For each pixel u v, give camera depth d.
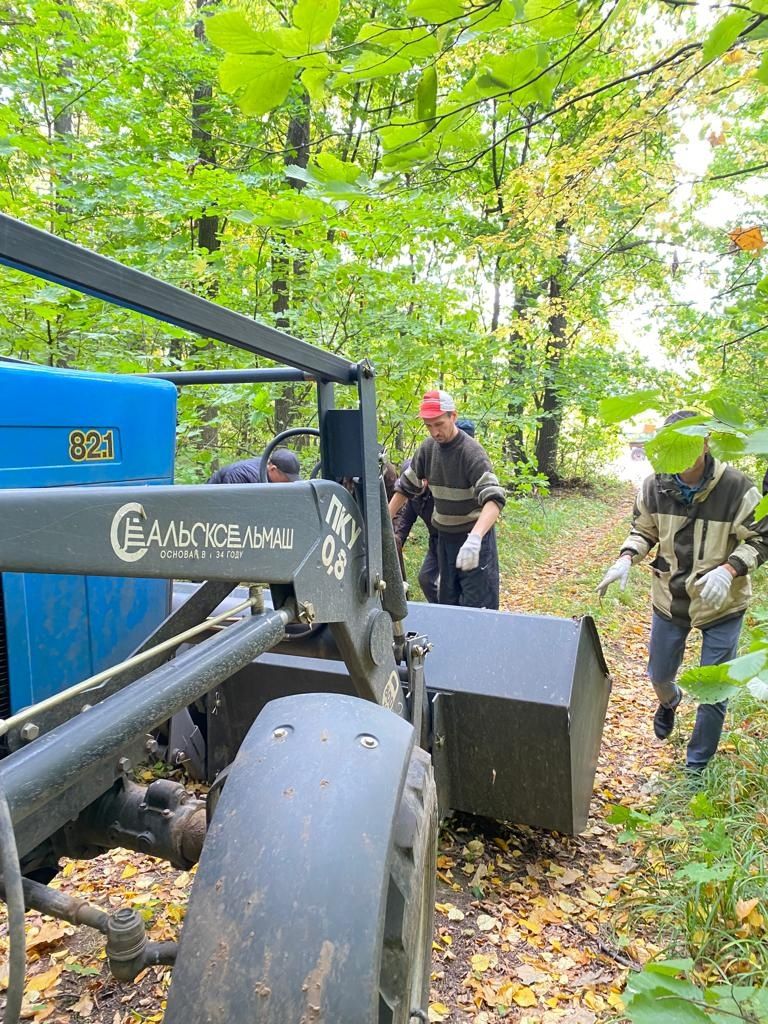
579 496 18.44
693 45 2.10
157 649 1.21
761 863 2.67
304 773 1.29
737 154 5.50
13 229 0.92
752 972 2.23
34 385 1.68
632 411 1.10
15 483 1.64
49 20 5.81
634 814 2.78
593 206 4.49
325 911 1.12
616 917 2.67
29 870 1.85
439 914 2.66
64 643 1.85
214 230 7.98
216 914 1.13
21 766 1.02
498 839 3.11
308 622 1.67
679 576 3.69
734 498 3.48
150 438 2.09
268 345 1.54
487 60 1.71
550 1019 2.22
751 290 3.45
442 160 2.01
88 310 4.74
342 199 1.92
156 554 1.21
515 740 2.72
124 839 1.85
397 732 1.43
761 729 3.96
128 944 1.44
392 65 1.51
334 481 1.96
